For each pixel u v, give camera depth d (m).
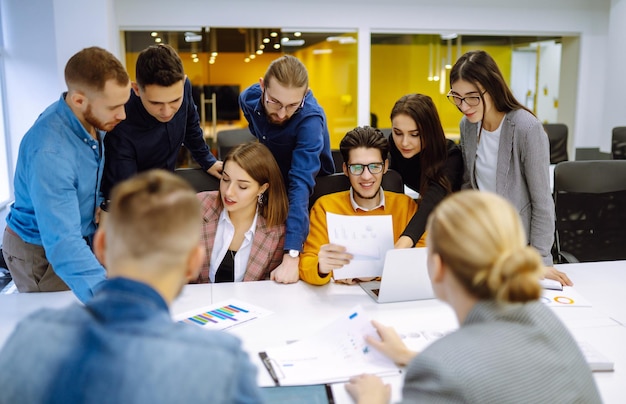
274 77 2.10
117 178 2.22
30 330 0.84
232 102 6.25
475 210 1.00
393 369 1.46
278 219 2.23
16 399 0.79
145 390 0.76
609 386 1.41
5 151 5.25
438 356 0.96
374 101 6.36
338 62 6.23
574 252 2.85
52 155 1.80
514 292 0.97
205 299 1.99
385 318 1.81
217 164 2.62
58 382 0.78
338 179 2.50
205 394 0.77
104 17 5.05
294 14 5.95
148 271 0.88
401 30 6.19
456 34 6.36
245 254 2.25
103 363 0.78
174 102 2.07
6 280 3.61
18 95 5.21
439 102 6.47
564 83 6.67
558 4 6.37
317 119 2.38
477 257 0.97
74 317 0.85
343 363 1.49
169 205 0.89
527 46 6.52
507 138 2.18
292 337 1.68
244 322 1.79
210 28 5.90
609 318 1.82
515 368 0.95
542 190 2.15
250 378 0.83
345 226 2.00
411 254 1.85
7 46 5.14
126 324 0.82
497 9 6.27
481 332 0.99
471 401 0.92
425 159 2.26
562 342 1.03
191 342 0.81
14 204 2.05
